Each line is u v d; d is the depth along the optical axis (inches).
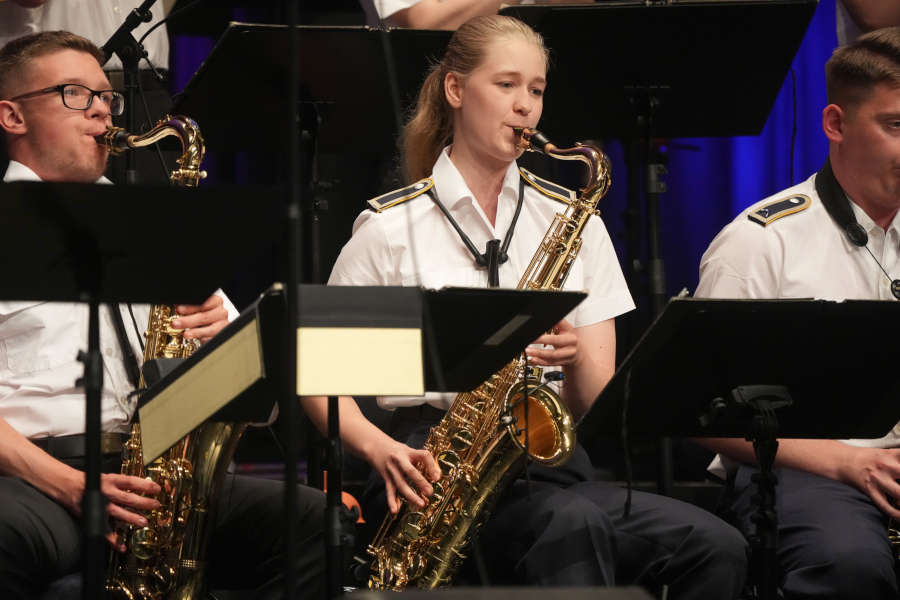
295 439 253.0
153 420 299.6
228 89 475.5
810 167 710.5
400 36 467.8
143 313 434.0
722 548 383.2
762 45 474.3
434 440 414.3
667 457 466.9
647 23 465.4
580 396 428.5
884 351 346.3
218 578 419.8
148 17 488.7
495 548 399.2
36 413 407.5
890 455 411.2
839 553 391.5
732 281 452.4
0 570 355.9
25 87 429.7
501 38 435.8
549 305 297.9
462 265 438.0
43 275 283.6
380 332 271.6
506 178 450.3
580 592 193.2
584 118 501.0
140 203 267.7
